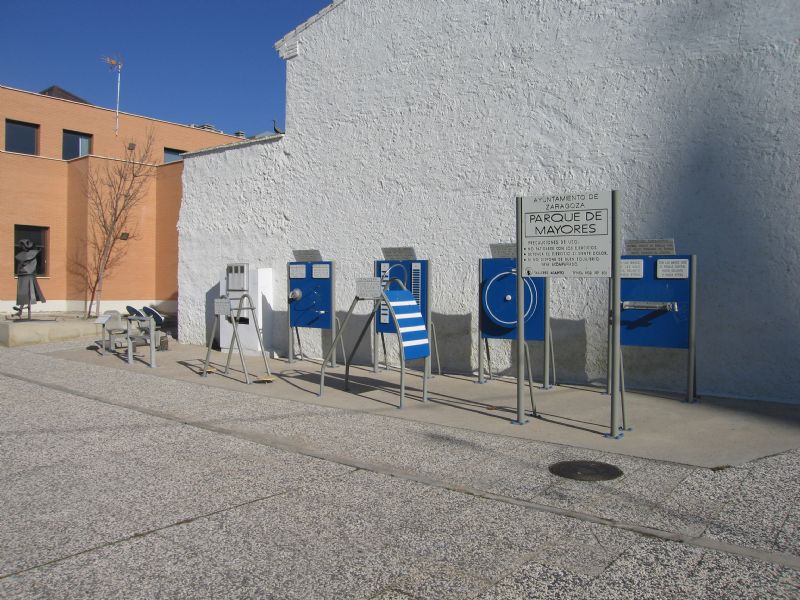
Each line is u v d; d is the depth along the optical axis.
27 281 16.44
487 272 8.54
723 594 3.17
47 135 23.42
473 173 9.44
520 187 9.01
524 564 3.51
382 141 10.45
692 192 7.74
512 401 7.72
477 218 9.41
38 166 22.08
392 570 3.46
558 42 8.67
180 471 5.14
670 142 7.87
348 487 4.74
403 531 3.95
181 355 12.09
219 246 13.02
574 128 8.55
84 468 5.22
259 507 4.36
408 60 10.12
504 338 8.50
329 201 11.16
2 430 6.45
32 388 8.78
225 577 3.39
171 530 3.99
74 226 22.45
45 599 3.17
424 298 9.20
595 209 5.93
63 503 4.45
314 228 11.38
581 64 8.50
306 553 3.67
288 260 11.83
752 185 7.37
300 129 11.59
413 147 10.07
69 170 22.75
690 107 7.73
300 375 9.82
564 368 8.73
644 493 4.54
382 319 9.76
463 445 5.82
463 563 3.53
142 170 22.86
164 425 6.66
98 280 21.12
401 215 10.22
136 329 14.09
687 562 3.51
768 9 7.27
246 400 7.93
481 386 8.71
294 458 5.48
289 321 10.95
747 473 4.94
